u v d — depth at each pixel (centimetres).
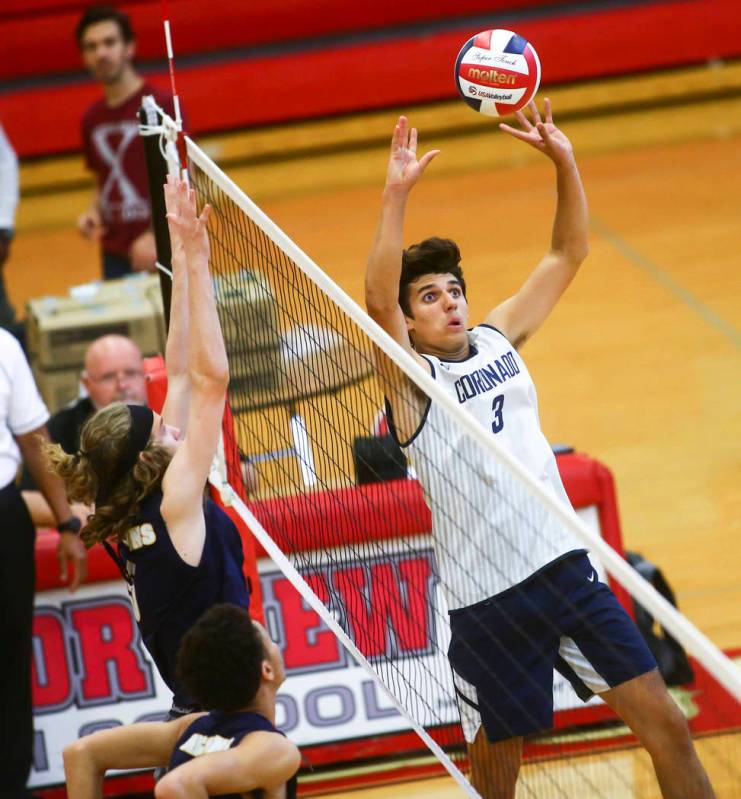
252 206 1153
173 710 1108
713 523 2147
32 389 1527
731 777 1418
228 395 1362
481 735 1174
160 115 1433
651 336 3002
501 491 1138
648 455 2416
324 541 1379
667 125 4816
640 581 847
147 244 2547
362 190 4584
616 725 1390
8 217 2578
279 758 955
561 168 1245
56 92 4562
